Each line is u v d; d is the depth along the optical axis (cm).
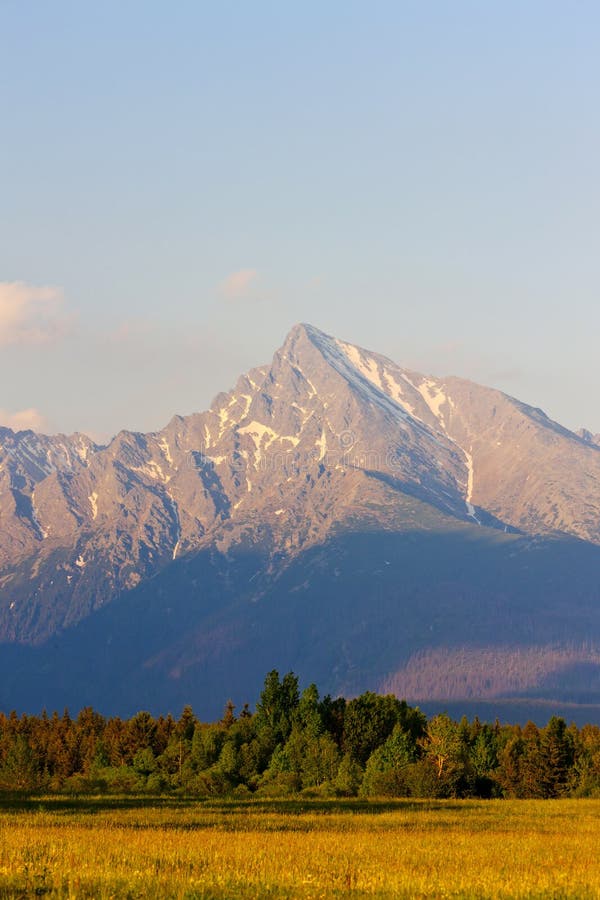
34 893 17325
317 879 19062
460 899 17762
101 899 16862
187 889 17725
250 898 17375
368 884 18725
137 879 18525
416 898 17688
